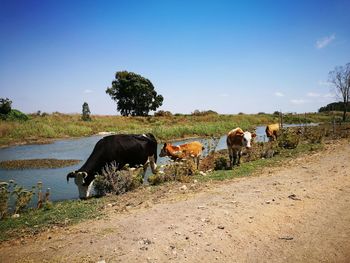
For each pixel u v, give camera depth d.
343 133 20.47
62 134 32.41
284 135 16.06
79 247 5.25
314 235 5.50
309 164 11.20
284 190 8.05
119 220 6.46
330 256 4.81
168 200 7.73
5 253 5.31
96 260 4.75
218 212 6.49
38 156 20.20
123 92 63.81
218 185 9.00
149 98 65.81
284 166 11.23
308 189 8.05
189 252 4.92
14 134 29.17
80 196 9.54
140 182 9.96
